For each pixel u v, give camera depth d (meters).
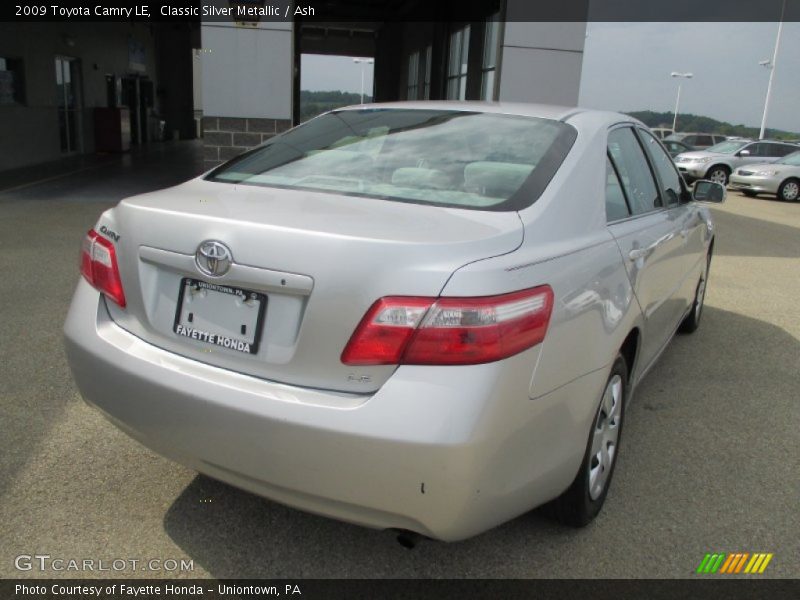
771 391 4.30
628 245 2.86
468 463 1.93
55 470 2.98
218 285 2.15
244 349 2.11
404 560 2.54
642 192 3.43
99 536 2.58
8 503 2.73
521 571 2.50
